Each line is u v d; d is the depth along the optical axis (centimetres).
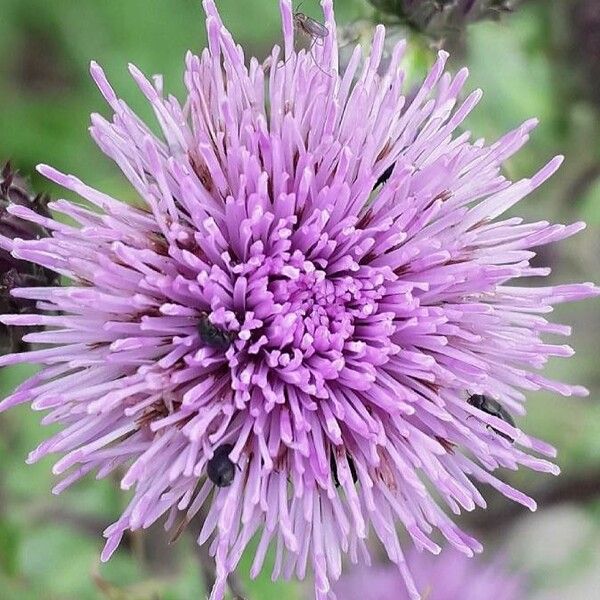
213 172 6
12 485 9
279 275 6
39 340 5
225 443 5
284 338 6
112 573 9
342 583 9
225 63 6
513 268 6
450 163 6
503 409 6
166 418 5
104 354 5
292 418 6
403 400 6
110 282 5
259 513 5
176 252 5
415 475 5
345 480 5
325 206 6
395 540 6
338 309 6
